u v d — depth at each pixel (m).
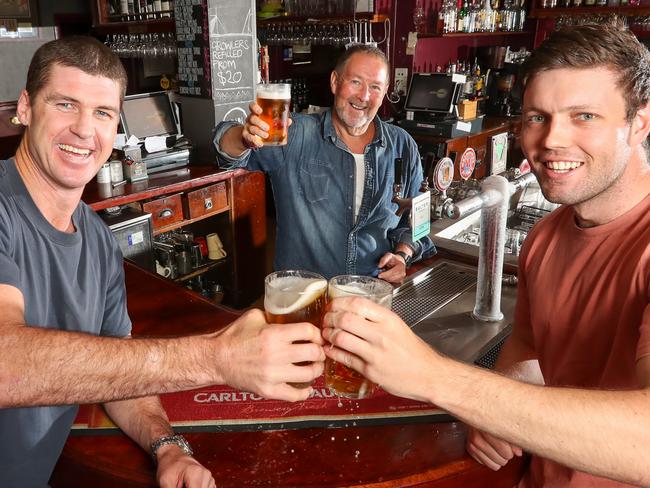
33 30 3.90
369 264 2.60
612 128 1.01
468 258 2.38
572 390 0.84
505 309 1.91
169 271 3.76
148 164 3.75
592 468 0.81
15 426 1.20
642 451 0.78
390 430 1.28
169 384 0.96
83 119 1.21
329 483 1.12
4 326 0.98
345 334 0.89
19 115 1.26
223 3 3.92
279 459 1.19
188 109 4.19
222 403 1.37
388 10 5.77
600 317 1.13
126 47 5.75
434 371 0.87
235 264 4.18
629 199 1.10
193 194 3.76
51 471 1.29
